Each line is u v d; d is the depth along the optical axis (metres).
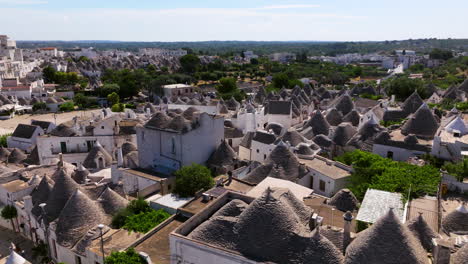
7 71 170.88
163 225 34.75
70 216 38.03
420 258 22.19
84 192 43.88
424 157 49.22
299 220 26.53
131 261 28.61
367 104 96.50
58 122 114.69
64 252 37.06
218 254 24.91
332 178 45.16
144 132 57.50
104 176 55.22
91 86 176.50
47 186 45.34
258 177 47.16
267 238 24.58
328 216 33.47
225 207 28.64
